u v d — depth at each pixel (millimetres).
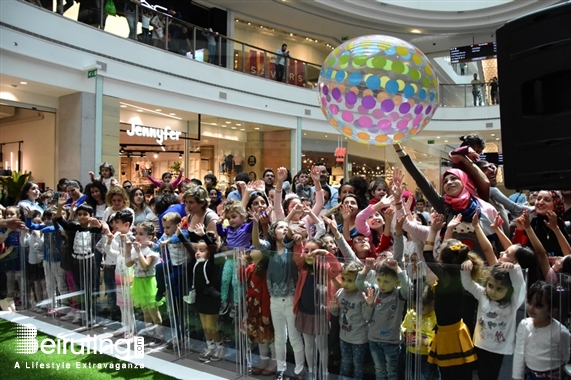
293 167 13156
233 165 11844
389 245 3367
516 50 2059
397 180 3389
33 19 7562
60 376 3164
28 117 9273
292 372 3004
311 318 2908
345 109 2672
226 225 4125
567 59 1902
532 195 3703
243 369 3207
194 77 10578
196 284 3447
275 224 3377
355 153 14766
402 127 2680
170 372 3242
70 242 4367
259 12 14773
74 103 8484
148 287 3713
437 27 15508
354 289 2744
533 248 2643
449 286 2455
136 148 10156
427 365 2502
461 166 3199
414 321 2555
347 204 3768
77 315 4309
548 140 1973
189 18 13562
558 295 2148
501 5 14680
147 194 9945
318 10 14750
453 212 2988
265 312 3113
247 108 11969
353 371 2746
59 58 7973
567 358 2125
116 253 3963
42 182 9008
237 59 11797
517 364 2252
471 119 14875
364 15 14945
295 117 13242
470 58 14891
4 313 4840
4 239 4930
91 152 8539
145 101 9570
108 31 8875
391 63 2557
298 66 13461
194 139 10984
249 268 3197
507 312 2287
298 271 2979
